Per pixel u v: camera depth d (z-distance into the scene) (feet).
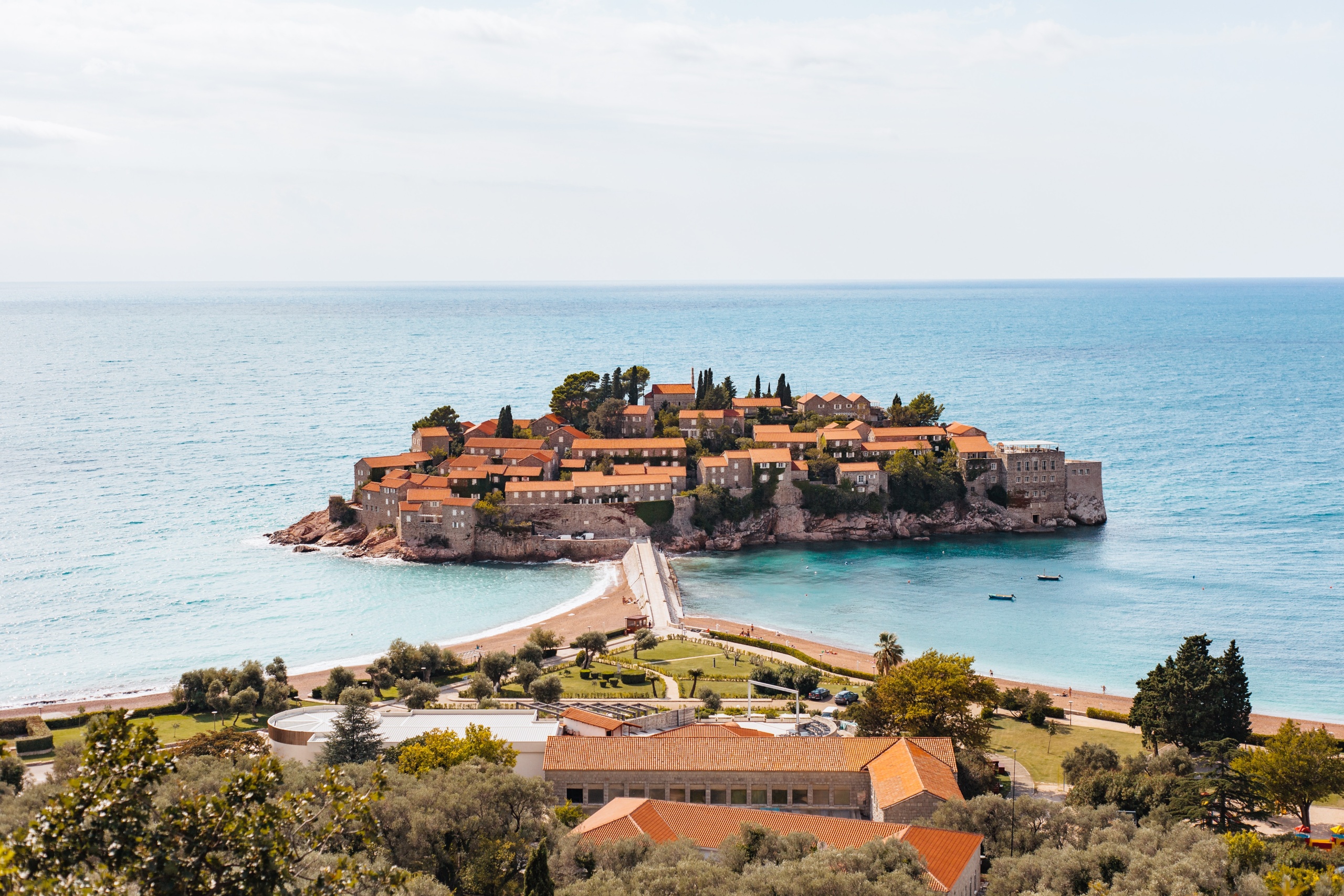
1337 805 403.34
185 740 469.57
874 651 652.07
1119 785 381.40
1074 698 558.56
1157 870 278.67
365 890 230.89
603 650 620.90
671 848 292.20
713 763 368.07
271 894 146.61
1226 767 398.21
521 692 552.00
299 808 162.30
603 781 365.40
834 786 366.84
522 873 286.87
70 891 133.69
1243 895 271.49
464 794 308.19
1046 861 295.89
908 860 284.20
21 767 393.70
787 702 531.50
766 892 259.39
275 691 530.68
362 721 397.80
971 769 381.81
